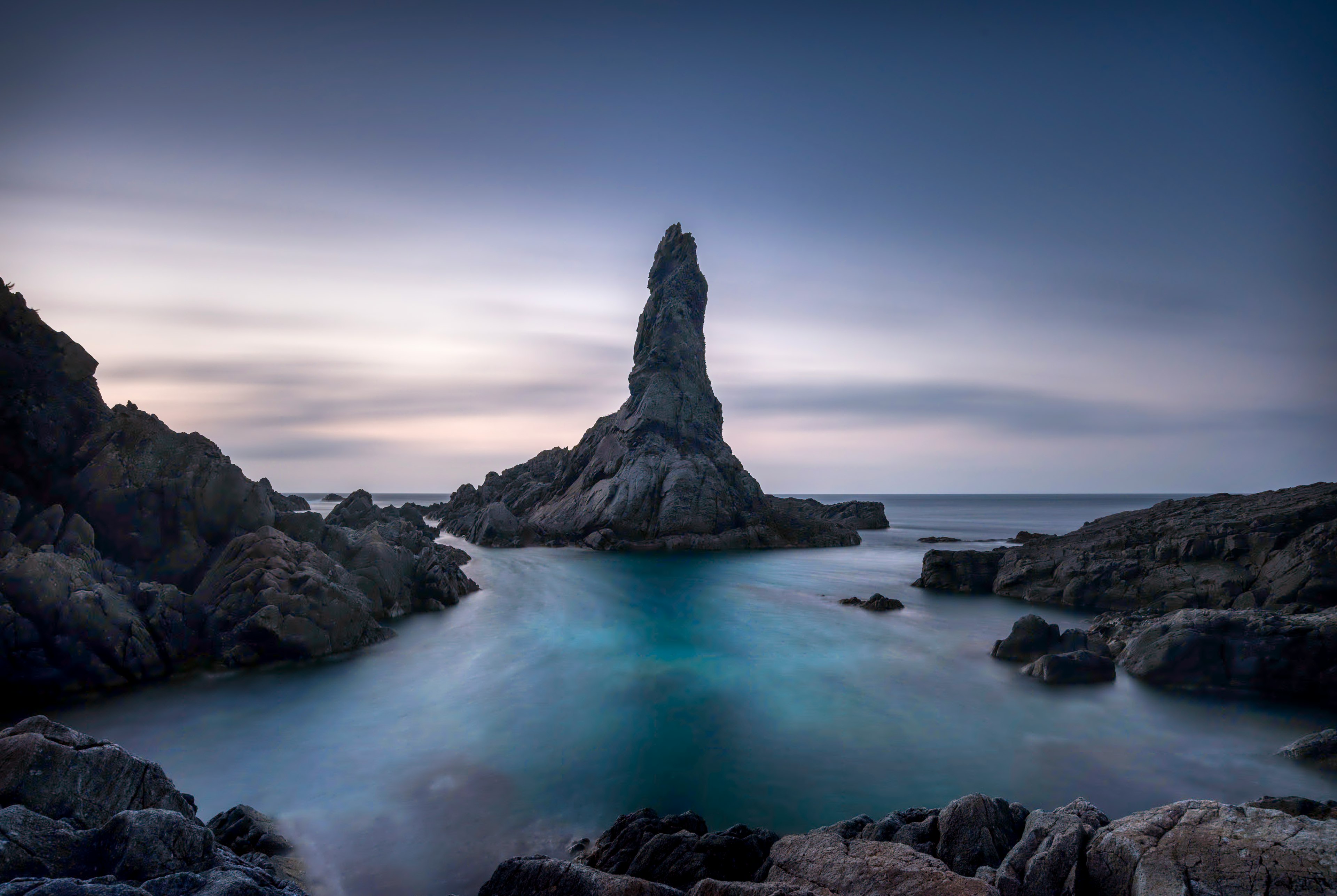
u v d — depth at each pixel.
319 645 29.47
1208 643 25.25
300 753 19.77
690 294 95.81
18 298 31.61
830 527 88.31
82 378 32.59
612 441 89.50
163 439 33.09
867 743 20.48
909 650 31.67
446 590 42.47
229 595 29.09
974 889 8.59
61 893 7.13
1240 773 18.00
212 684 25.64
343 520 63.59
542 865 10.07
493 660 29.67
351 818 15.91
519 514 94.62
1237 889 7.71
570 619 38.53
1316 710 22.53
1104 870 8.77
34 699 23.67
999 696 24.81
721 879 11.17
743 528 81.62
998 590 46.16
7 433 29.89
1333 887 7.45
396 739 20.83
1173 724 21.70
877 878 9.49
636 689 25.84
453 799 16.97
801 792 17.39
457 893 12.91
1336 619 23.94
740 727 21.95
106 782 9.75
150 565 30.66
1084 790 17.19
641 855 12.21
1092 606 39.62
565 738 20.97
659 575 56.56
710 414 91.69
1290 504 36.56
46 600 24.50
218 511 32.78
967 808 11.39
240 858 10.49
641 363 94.50
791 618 39.06
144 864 8.38
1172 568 37.06
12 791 9.03
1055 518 168.75
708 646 32.50
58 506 29.00
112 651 25.31
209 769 18.67
